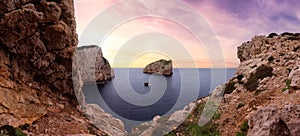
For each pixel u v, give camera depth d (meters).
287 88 12.39
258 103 12.36
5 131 9.96
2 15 13.47
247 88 14.98
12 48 14.32
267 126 9.09
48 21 14.83
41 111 13.12
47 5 14.50
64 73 15.99
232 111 12.96
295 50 17.08
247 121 11.05
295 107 9.16
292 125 8.78
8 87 12.80
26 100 13.02
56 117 13.20
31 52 14.84
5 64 13.92
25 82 14.57
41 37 14.95
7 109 11.48
